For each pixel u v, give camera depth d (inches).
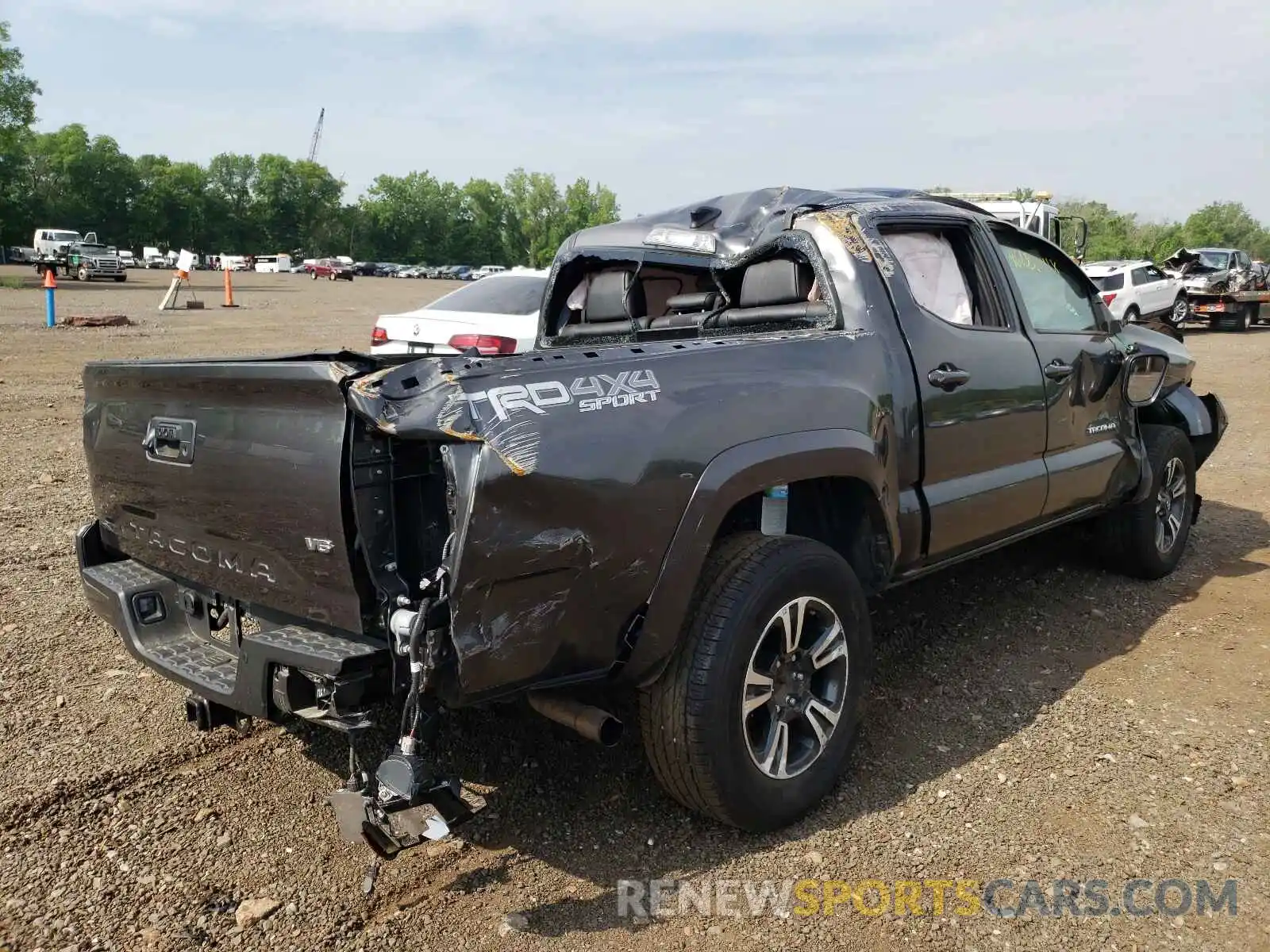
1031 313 173.5
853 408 126.7
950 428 144.3
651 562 104.3
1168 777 130.5
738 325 153.5
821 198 148.6
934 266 155.8
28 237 3754.9
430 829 91.5
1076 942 99.4
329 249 5265.8
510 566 94.7
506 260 5585.6
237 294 1562.5
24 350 616.7
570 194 5369.1
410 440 93.5
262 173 5049.2
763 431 115.0
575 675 103.7
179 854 113.8
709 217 162.4
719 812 112.4
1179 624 186.2
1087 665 167.8
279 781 130.1
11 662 164.1
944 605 196.4
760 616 111.0
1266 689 157.6
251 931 100.9
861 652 126.4
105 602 125.9
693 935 100.6
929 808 123.4
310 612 102.5
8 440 347.6
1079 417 175.5
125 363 120.9
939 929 101.3
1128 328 213.0
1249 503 285.0
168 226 4581.7
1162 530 211.3
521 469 94.2
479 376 95.7
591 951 98.3
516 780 130.8
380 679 97.5
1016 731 143.9
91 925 101.3
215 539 111.7
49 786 127.0
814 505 137.8
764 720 117.3
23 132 1945.1
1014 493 158.6
